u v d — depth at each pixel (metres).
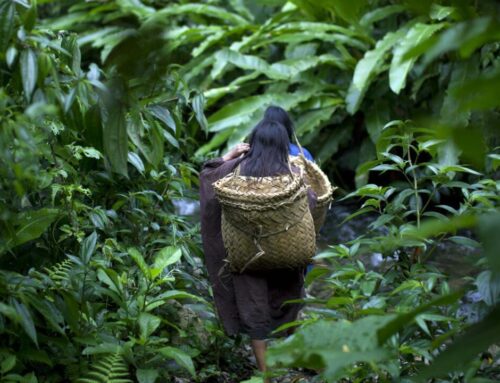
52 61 2.98
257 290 4.29
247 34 10.70
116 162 2.57
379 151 4.09
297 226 4.08
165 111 3.71
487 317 1.24
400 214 4.18
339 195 9.54
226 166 4.42
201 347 4.54
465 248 7.29
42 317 3.53
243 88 10.17
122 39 1.58
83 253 3.49
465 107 1.02
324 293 6.38
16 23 2.76
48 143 3.58
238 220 4.07
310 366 1.83
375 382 3.41
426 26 7.44
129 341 3.86
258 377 3.53
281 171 4.11
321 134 9.67
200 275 5.13
